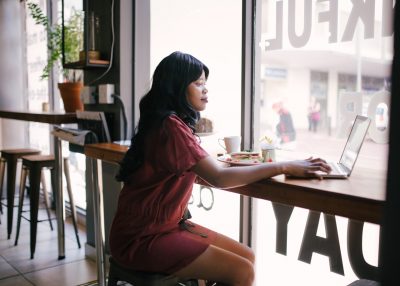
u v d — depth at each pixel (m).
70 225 3.88
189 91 1.48
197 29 2.36
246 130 2.12
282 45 1.98
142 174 1.44
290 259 2.02
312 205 1.15
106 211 2.88
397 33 0.60
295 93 6.41
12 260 3.03
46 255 3.13
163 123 1.37
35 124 4.91
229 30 2.19
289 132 2.55
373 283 1.16
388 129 0.62
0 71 4.84
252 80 2.12
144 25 2.71
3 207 4.50
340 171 1.37
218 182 1.30
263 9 2.06
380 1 1.60
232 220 2.31
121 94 2.72
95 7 2.92
